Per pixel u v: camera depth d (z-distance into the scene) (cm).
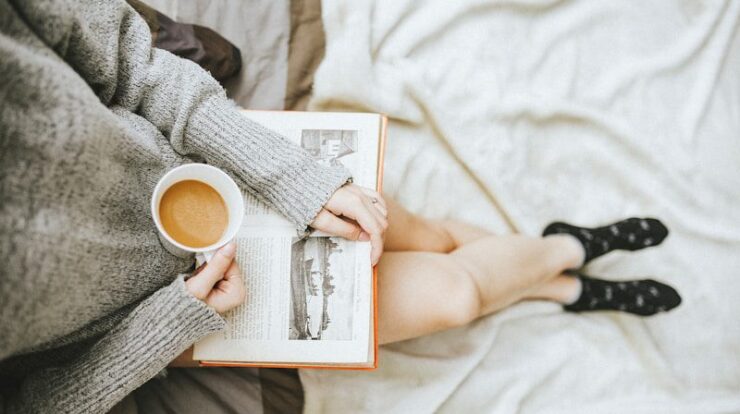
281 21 113
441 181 121
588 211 124
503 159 122
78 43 64
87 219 61
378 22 118
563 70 125
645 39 127
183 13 109
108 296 67
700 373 118
